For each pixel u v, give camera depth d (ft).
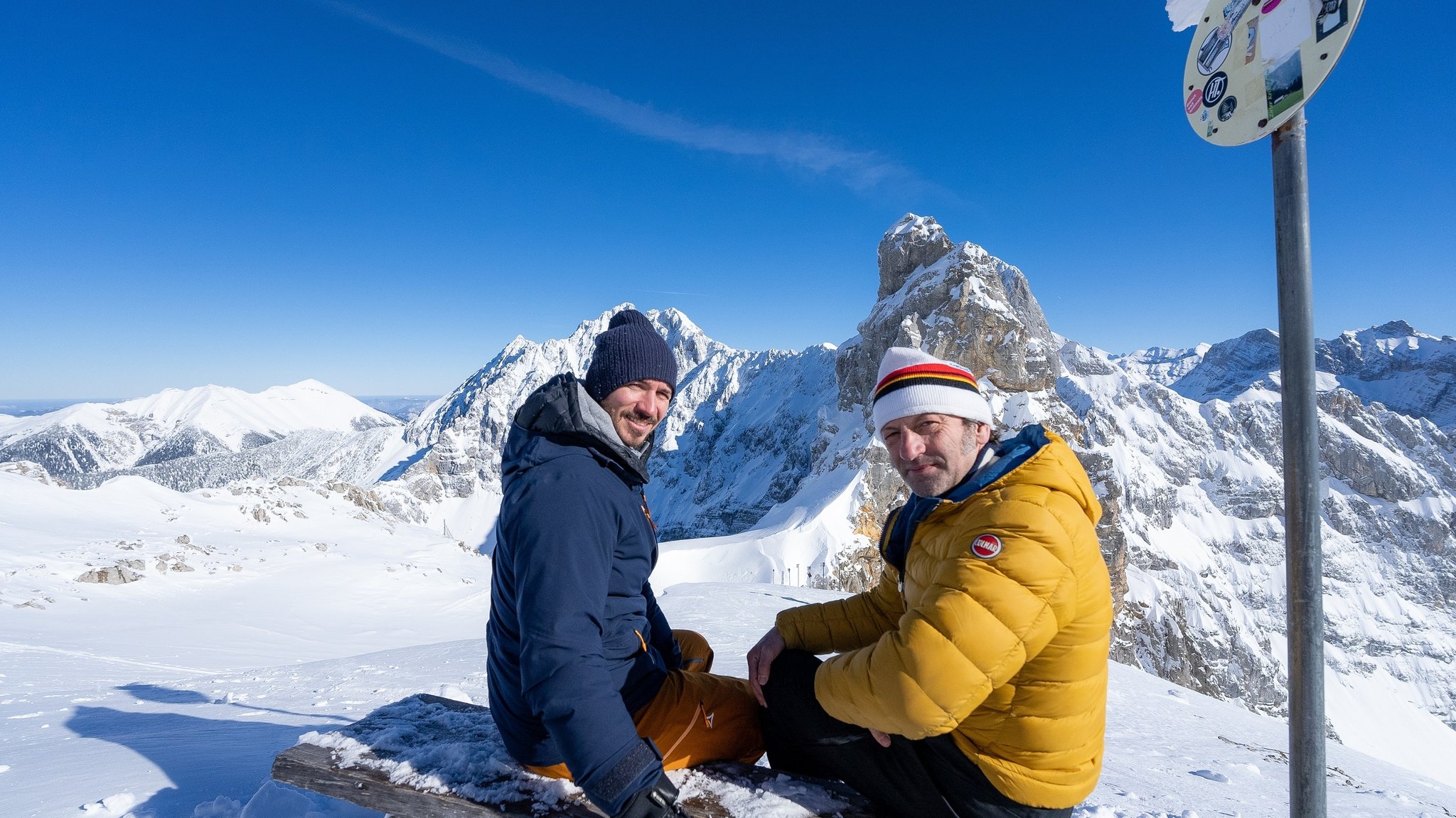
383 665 36.78
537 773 8.32
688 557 273.95
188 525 220.43
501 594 8.09
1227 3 7.39
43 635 83.30
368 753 8.87
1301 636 6.38
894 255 472.44
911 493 9.07
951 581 6.86
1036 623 6.61
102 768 13.55
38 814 10.90
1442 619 568.82
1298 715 6.46
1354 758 31.78
